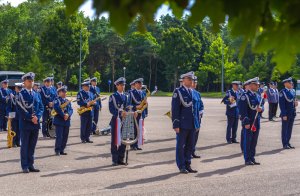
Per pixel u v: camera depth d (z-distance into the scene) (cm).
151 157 1242
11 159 1193
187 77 1044
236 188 874
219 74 7081
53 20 6288
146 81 8412
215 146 1489
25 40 6988
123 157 1127
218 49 6988
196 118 1035
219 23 210
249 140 1141
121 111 1112
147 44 8219
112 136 1119
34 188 856
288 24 212
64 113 1273
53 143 1510
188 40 7588
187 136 1033
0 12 6900
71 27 6272
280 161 1197
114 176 977
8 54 6838
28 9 7125
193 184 904
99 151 1347
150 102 4678
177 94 1027
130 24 209
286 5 208
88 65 8312
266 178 973
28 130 1014
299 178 977
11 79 3731
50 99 1683
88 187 868
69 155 1266
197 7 208
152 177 970
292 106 1455
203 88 8206
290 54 218
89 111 1547
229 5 206
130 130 1116
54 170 1041
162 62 8356
